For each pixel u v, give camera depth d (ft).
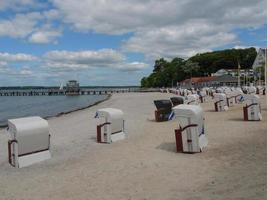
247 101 63.62
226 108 86.89
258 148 37.55
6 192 27.84
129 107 129.49
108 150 43.45
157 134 54.08
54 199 25.21
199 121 39.09
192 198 23.20
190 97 91.40
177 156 37.09
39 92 508.12
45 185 29.12
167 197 23.91
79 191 26.81
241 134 48.03
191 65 552.82
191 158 35.65
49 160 39.11
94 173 32.14
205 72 552.82
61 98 379.76
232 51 541.75
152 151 40.70
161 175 29.96
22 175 33.12
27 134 36.94
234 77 408.67
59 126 75.15
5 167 36.76
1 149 49.24
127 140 50.21
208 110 90.17
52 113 151.33
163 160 35.55
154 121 73.92
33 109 187.11
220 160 33.68
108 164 35.45
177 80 571.28
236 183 25.57
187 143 38.27
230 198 22.34
